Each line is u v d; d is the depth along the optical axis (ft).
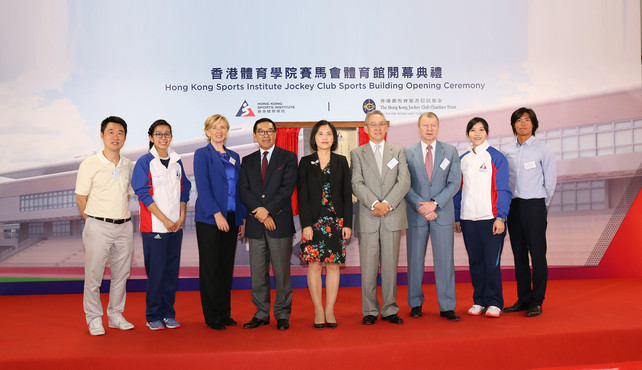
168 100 15.88
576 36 16.52
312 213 9.52
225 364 7.86
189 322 10.39
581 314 10.39
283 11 16.03
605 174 16.34
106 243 9.41
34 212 15.99
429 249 16.08
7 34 15.58
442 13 16.29
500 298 10.50
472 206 10.73
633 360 8.89
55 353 7.95
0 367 7.63
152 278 9.59
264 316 9.76
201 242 9.59
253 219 9.58
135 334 9.22
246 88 16.01
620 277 16.47
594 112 16.43
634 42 16.62
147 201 9.43
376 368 8.09
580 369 8.63
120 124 9.60
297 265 16.06
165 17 15.83
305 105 16.10
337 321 10.12
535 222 10.70
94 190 9.43
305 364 7.95
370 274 9.84
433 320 10.02
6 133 15.70
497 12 16.38
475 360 8.37
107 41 15.76
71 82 15.74
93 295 9.41
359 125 16.11
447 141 16.33
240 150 16.02
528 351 8.57
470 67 16.39
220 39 15.94
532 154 10.95
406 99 16.26
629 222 16.34
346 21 16.14
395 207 9.65
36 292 15.81
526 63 16.43
